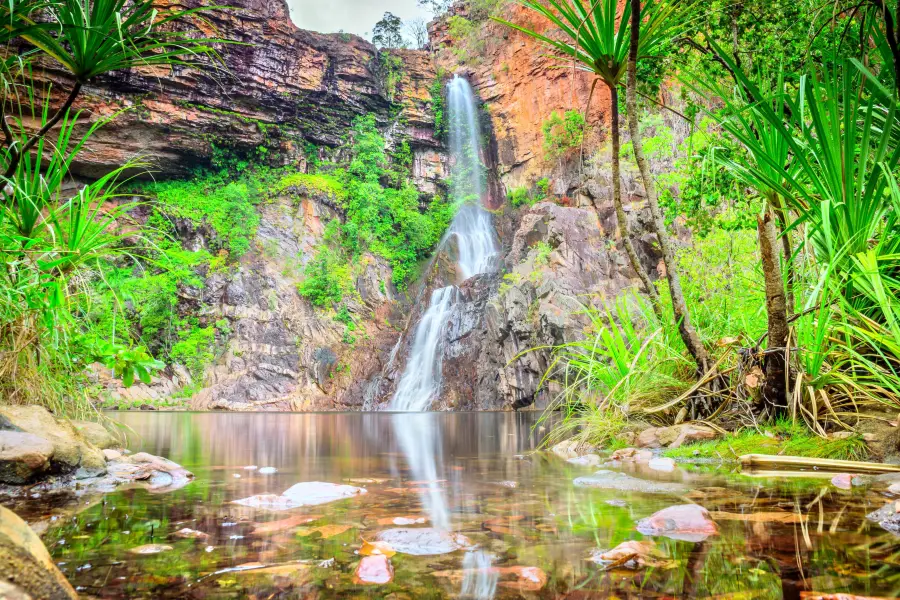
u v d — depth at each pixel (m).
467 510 1.78
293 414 16.08
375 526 1.55
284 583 1.05
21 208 3.27
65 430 2.73
